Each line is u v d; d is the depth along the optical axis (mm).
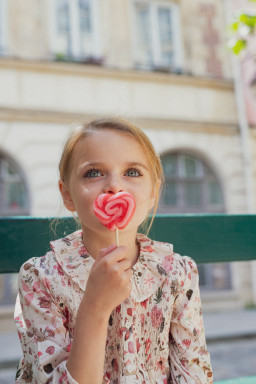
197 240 1189
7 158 7574
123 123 896
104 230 811
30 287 869
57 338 813
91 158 842
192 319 931
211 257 1198
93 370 688
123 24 8523
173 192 8531
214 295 8422
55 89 7855
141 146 889
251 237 1246
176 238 1169
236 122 8922
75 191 849
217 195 8750
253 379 1225
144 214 875
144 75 8406
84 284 869
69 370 694
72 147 903
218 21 9156
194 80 8727
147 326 903
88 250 906
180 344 916
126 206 750
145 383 850
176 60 8859
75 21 8195
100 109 8078
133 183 855
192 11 9016
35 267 885
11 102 7574
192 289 952
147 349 896
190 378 877
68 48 8094
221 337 6250
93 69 8094
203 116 8727
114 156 841
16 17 7840
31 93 7707
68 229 1096
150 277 924
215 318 7699
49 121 7758
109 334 883
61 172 945
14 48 7758
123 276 682
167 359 919
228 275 8703
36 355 792
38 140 7656
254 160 8805
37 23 7965
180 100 8633
